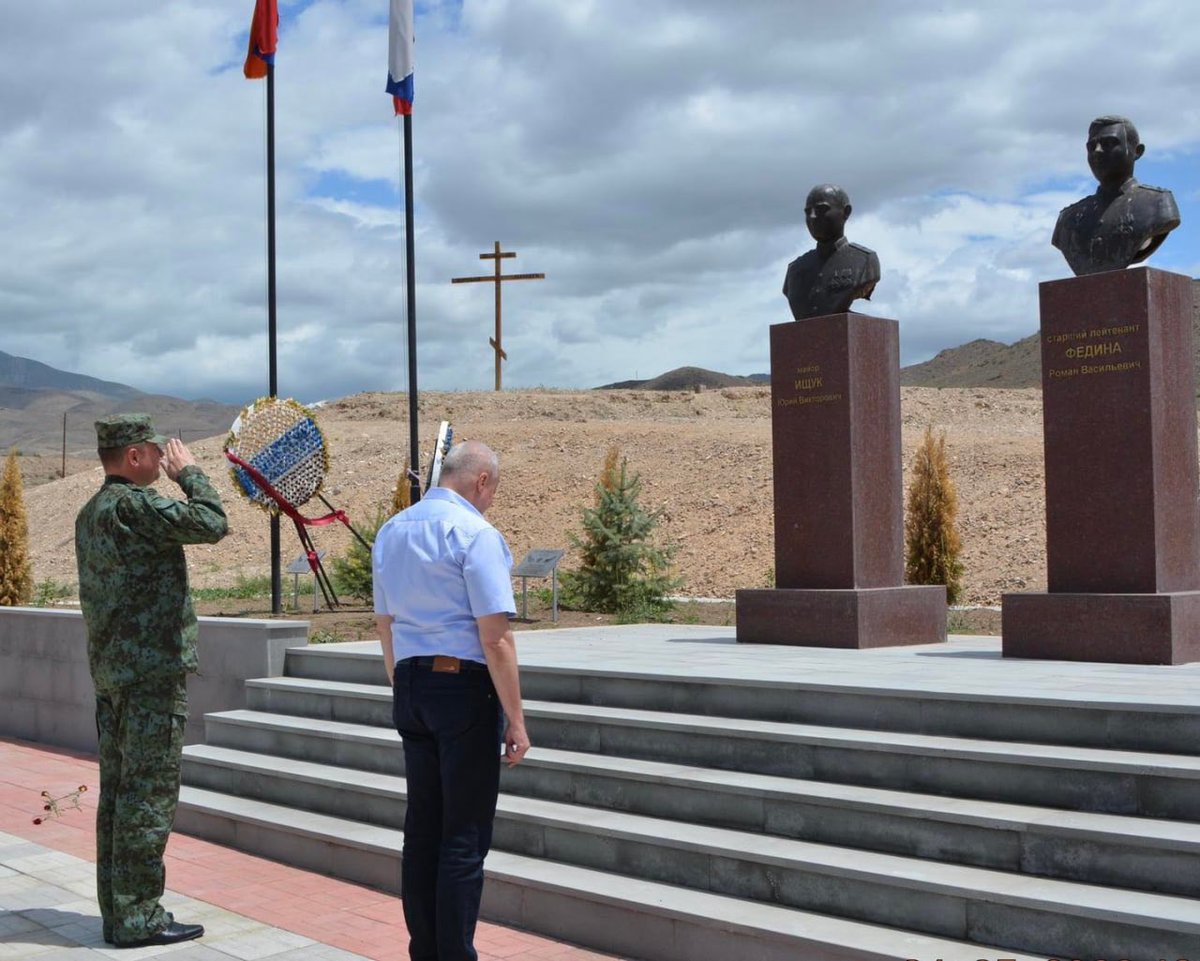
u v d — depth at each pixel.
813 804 5.64
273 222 14.32
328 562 23.47
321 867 7.12
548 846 6.25
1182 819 4.94
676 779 6.15
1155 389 8.17
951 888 4.82
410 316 13.46
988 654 8.95
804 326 10.25
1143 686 6.32
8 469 18.97
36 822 8.30
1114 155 8.55
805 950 4.87
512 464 29.28
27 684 11.95
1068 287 8.53
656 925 5.39
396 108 13.45
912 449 24.92
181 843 7.88
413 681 4.71
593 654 8.93
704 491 25.06
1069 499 8.49
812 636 9.78
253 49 14.35
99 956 5.65
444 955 4.55
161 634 5.89
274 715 8.98
